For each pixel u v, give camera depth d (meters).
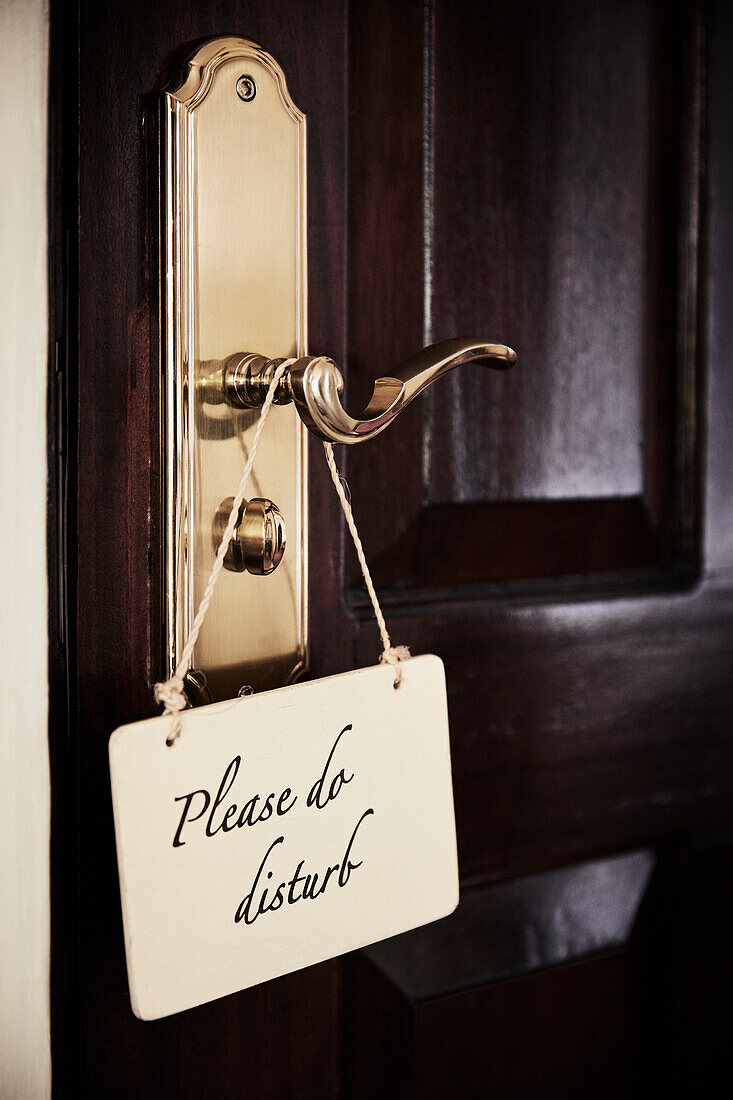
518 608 0.74
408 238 0.70
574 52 0.74
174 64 0.61
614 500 0.78
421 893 0.62
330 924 0.59
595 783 0.77
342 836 0.59
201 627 0.62
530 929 0.76
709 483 0.81
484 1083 0.74
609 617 0.77
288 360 0.61
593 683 0.77
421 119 0.70
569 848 0.77
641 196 0.78
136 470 0.61
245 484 0.62
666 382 0.80
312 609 0.67
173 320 0.61
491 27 0.71
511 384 0.74
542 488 0.75
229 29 0.63
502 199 0.72
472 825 0.73
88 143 0.59
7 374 0.59
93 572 0.60
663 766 0.80
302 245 0.64
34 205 0.59
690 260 0.79
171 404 0.61
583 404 0.76
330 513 0.67
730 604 0.82
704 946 0.82
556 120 0.74
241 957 0.57
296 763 0.58
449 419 0.72
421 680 0.61
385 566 0.70
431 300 0.70
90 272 0.60
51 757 0.60
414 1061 0.72
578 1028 0.78
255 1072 0.66
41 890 0.60
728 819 0.83
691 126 0.78
